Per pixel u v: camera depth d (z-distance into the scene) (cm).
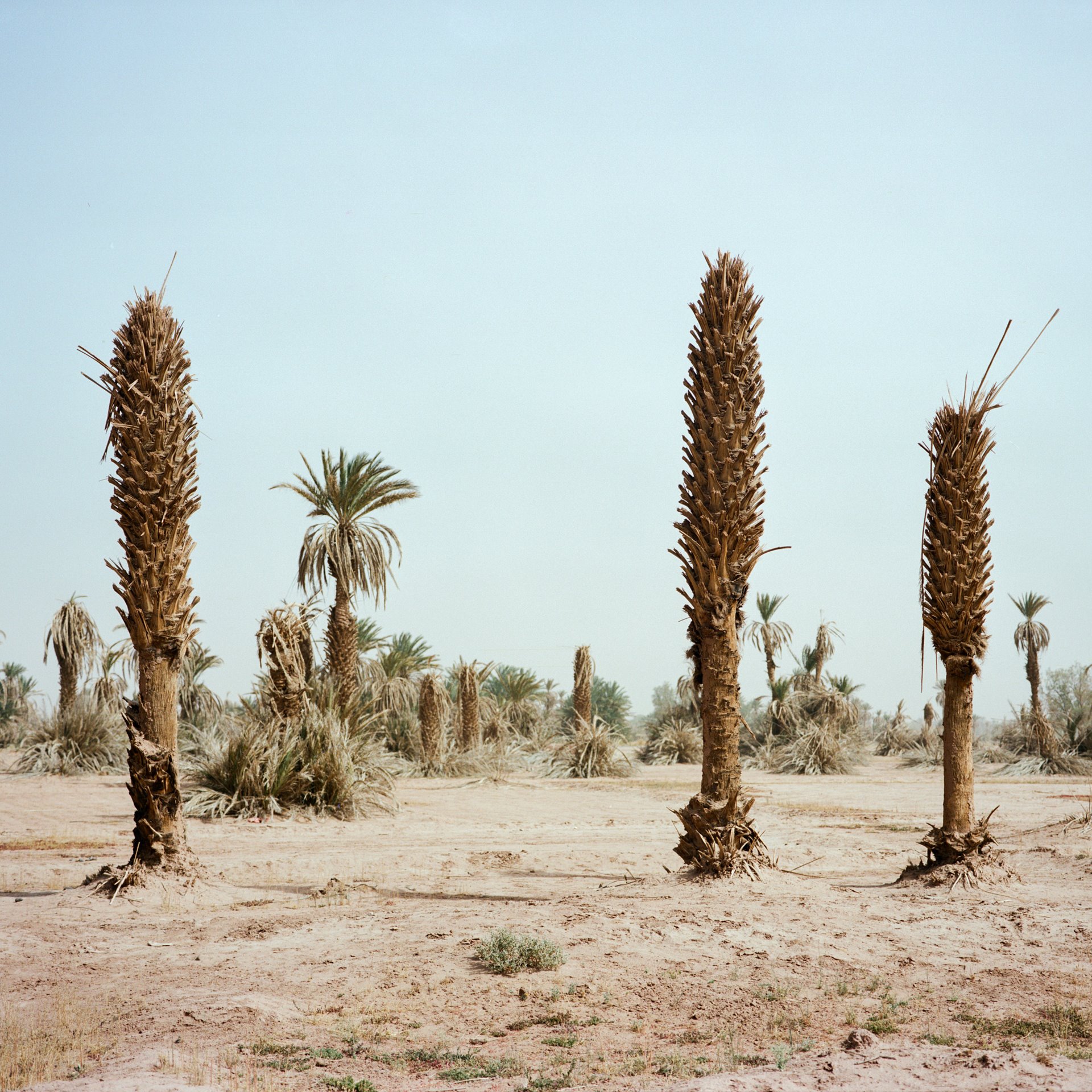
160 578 1020
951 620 1053
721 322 1020
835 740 3606
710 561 997
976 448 1074
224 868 1195
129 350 1041
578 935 749
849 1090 455
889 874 1184
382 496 2416
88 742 2864
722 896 890
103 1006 618
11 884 1088
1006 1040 541
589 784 2883
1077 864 1162
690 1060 514
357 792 1864
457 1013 596
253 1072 493
